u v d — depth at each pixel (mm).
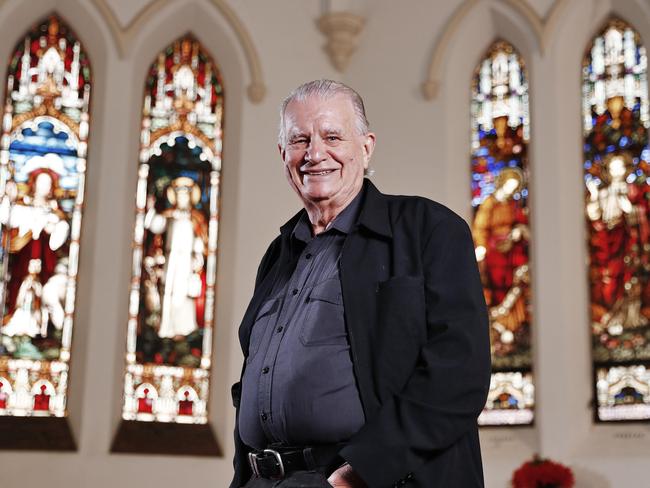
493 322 9680
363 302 2713
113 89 10312
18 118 10281
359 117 2961
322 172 2898
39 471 9305
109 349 9766
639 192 9477
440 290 2686
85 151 10305
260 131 10367
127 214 10156
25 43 10453
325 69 10609
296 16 10680
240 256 10062
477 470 2650
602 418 9156
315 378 2650
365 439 2502
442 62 10266
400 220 2838
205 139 10523
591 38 10008
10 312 9812
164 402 9859
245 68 10492
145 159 10391
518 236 9812
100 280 9906
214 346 10016
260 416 2732
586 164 9750
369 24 10633
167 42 10664
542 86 9930
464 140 10203
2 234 9977
